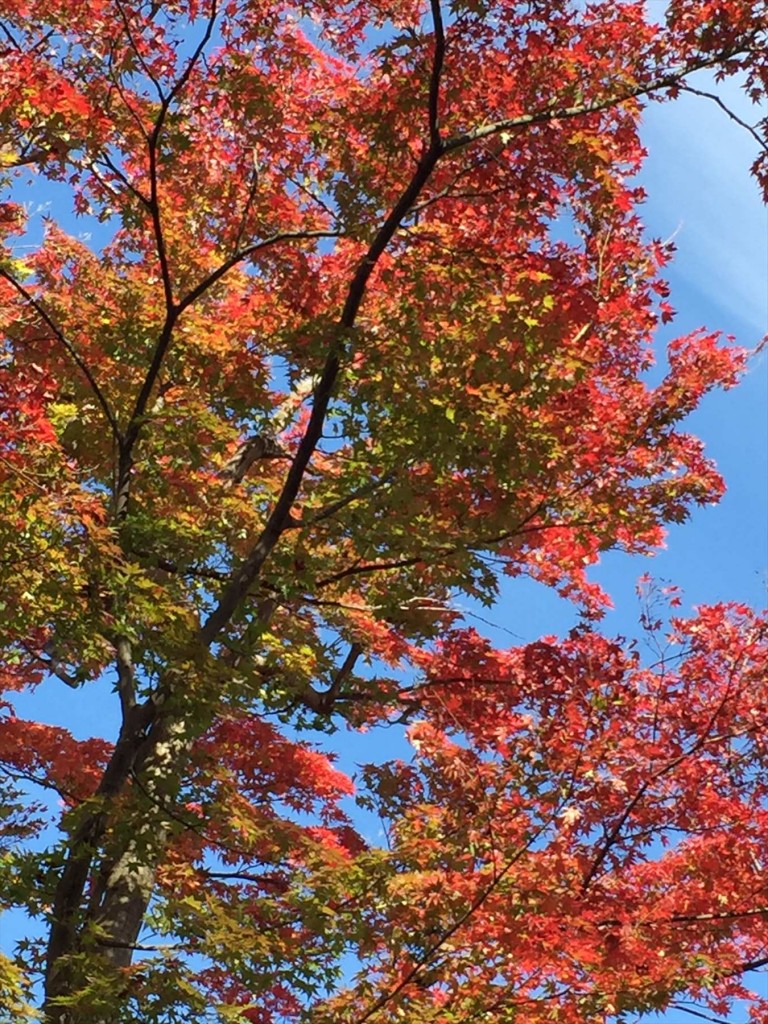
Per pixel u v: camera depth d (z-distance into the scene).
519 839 7.19
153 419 8.43
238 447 10.29
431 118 7.59
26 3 8.29
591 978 6.85
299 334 8.02
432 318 7.71
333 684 9.76
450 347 7.62
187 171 9.05
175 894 8.05
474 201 8.30
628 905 7.41
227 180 9.09
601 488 8.32
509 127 7.79
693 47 7.58
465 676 8.91
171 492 9.24
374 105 8.27
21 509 6.75
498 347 7.61
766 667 8.20
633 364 9.04
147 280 9.90
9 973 6.25
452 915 7.02
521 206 8.05
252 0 8.20
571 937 6.74
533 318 7.45
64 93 7.21
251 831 7.80
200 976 8.30
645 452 8.38
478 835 7.27
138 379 9.30
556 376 7.70
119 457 8.50
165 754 8.54
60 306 9.38
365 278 7.87
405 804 8.98
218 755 10.45
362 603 10.76
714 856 7.60
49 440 6.86
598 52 7.77
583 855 7.64
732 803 7.75
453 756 7.77
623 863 7.70
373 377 7.94
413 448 7.75
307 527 8.30
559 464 8.09
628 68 7.80
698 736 8.12
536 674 8.31
